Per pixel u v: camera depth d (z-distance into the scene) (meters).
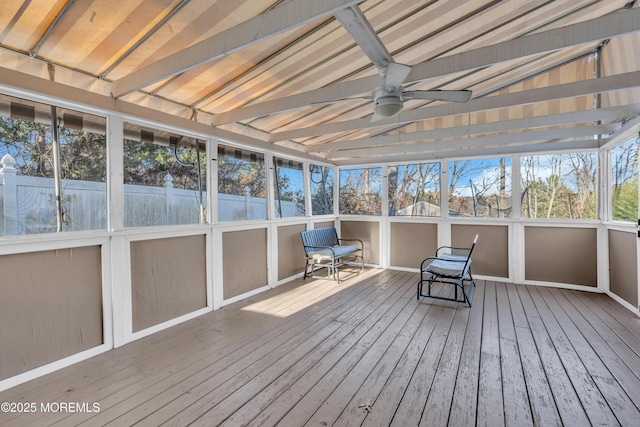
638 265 3.53
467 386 2.19
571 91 2.86
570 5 3.24
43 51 2.32
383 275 5.62
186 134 3.53
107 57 2.47
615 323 3.35
